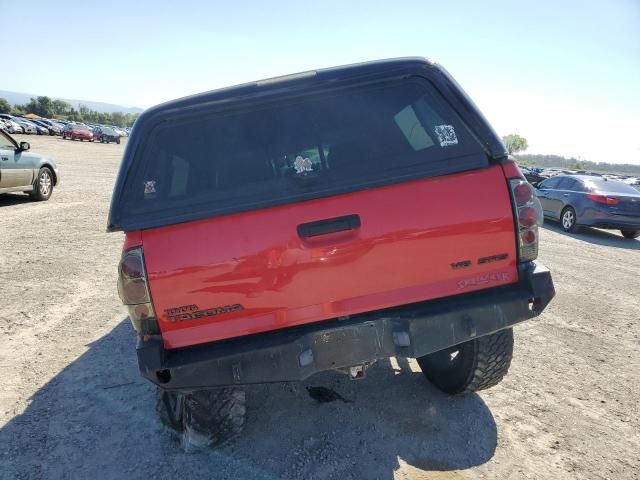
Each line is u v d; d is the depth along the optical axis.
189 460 2.93
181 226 2.49
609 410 3.49
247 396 3.67
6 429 3.25
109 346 4.54
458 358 3.39
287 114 2.68
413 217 2.57
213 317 2.52
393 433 3.17
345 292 2.58
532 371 4.09
